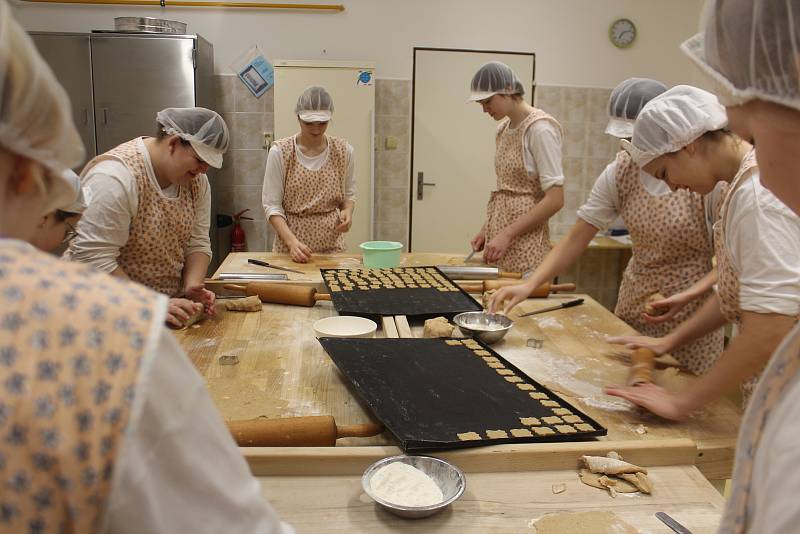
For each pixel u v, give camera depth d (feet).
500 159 9.77
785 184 2.20
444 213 16.84
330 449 3.77
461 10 15.79
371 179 15.23
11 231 1.88
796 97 2.02
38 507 1.53
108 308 1.63
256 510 1.95
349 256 9.80
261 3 15.23
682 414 4.38
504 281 8.00
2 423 1.49
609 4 16.20
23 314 1.55
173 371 1.71
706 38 2.35
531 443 3.93
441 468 3.62
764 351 4.02
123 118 13.74
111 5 14.93
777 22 2.00
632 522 3.34
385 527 3.25
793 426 1.82
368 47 15.72
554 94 16.47
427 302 7.02
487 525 3.29
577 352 5.93
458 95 16.19
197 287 6.84
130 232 6.66
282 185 10.29
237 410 4.59
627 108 6.72
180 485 1.74
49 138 1.84
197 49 13.66
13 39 1.68
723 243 4.63
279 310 7.17
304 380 5.16
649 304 6.47
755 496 2.01
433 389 4.65
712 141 4.48
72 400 1.53
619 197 7.11
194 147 6.38
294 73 14.57
